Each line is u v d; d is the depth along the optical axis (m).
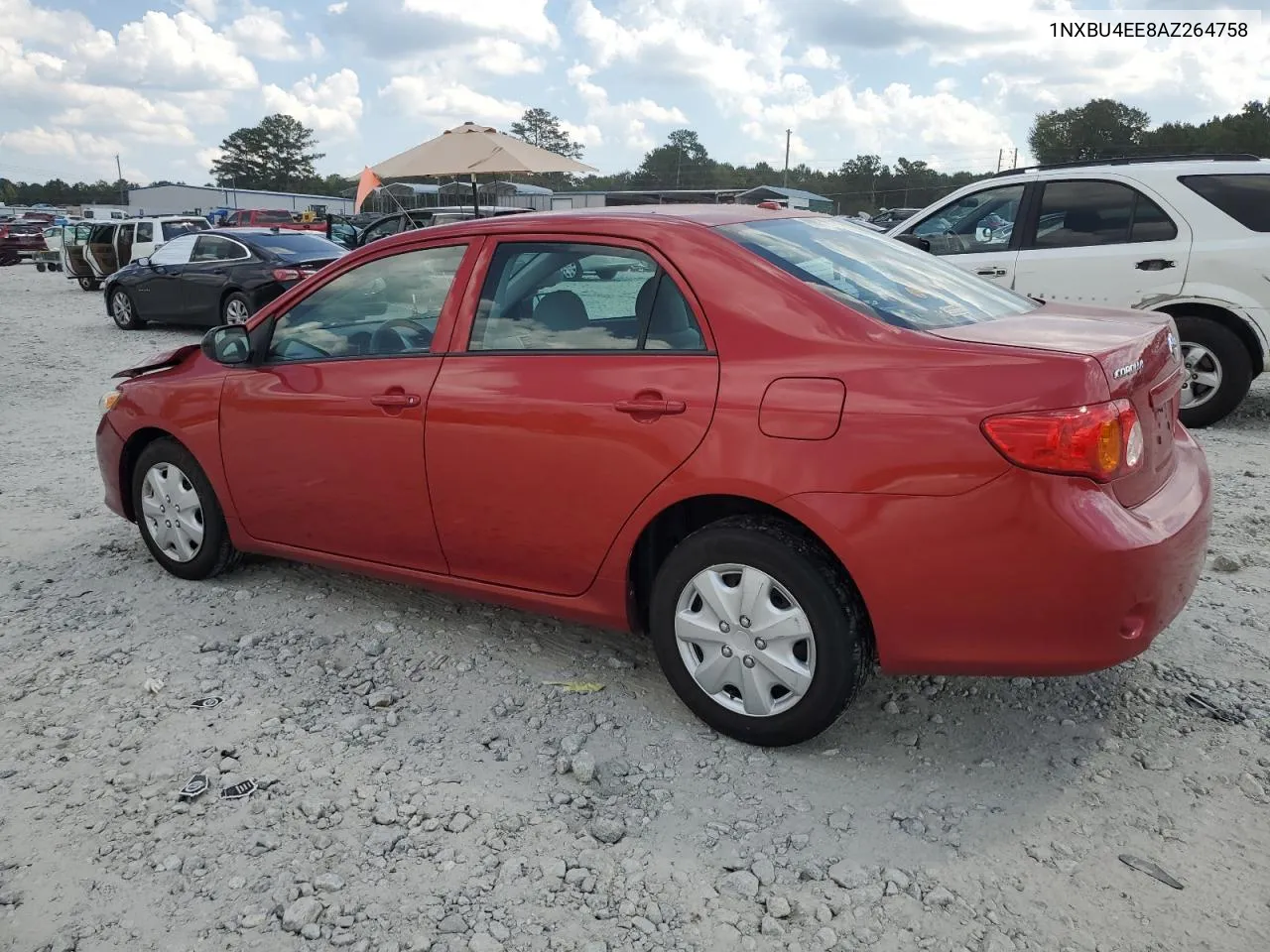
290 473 4.24
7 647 4.18
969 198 8.16
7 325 17.22
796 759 3.24
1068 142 74.31
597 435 3.33
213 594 4.69
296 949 2.49
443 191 41.75
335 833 2.92
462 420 3.64
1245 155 7.57
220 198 90.00
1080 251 7.56
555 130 120.69
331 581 4.83
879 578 2.90
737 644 3.21
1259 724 3.38
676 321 3.28
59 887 2.73
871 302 3.18
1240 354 7.23
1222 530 5.23
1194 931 2.48
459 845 2.86
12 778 3.23
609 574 3.45
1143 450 2.94
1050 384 2.71
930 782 3.11
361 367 4.00
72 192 165.88
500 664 3.95
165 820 3.00
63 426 8.80
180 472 4.72
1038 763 3.19
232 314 15.10
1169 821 2.90
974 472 2.75
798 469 2.96
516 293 3.66
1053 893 2.62
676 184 108.12
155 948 2.51
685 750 3.31
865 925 2.53
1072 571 2.71
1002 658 2.86
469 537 3.75
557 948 2.47
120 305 16.38
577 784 3.13
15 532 5.73
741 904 2.61
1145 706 3.50
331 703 3.67
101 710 3.64
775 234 3.52
